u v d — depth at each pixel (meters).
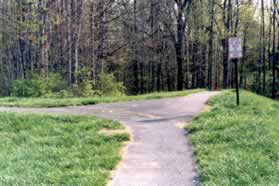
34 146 8.03
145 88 41.59
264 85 42.31
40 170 6.18
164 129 9.39
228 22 32.16
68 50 25.17
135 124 10.22
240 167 5.64
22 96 21.48
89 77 25.14
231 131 8.06
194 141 7.75
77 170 6.10
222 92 18.86
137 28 31.69
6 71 31.02
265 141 7.11
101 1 27.34
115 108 13.61
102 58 28.19
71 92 21.83
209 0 31.75
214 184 5.05
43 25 24.81
